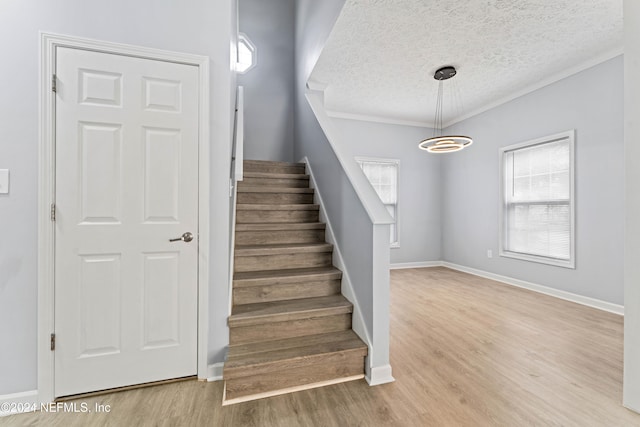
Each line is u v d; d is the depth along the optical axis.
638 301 1.55
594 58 3.09
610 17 2.45
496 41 2.81
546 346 2.27
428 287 3.96
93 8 1.69
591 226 3.15
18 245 1.59
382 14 2.42
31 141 1.60
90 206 1.69
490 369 1.96
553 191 3.60
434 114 4.93
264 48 4.86
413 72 3.46
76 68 1.66
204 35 1.87
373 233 1.89
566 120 3.40
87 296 1.69
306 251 2.59
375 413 1.56
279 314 1.97
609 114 3.00
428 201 5.43
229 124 1.93
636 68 1.55
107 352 1.73
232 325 1.89
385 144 5.18
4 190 1.57
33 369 1.61
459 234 5.06
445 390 1.74
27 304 1.60
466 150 4.91
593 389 1.74
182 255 1.85
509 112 4.14
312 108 3.48
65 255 1.65
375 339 1.85
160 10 1.80
